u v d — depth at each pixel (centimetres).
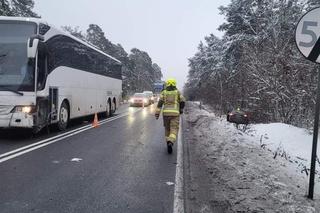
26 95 1180
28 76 1186
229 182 743
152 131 1622
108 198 641
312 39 634
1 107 1177
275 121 2142
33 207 587
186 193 674
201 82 6538
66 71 1541
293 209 589
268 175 803
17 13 3925
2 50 1194
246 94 2528
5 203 602
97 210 581
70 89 1600
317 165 1220
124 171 838
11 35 1212
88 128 1677
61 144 1182
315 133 650
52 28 1360
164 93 1119
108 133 1510
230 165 899
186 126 1964
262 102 2200
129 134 1496
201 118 2420
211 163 941
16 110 1178
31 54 1124
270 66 2066
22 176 770
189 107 4431
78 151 1068
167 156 1035
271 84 2003
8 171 809
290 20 2931
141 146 1196
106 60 2311
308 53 636
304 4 2934
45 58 1271
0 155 976
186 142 1320
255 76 2077
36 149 1077
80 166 873
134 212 577
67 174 795
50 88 1344
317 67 1716
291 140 1623
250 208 592
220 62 4416
